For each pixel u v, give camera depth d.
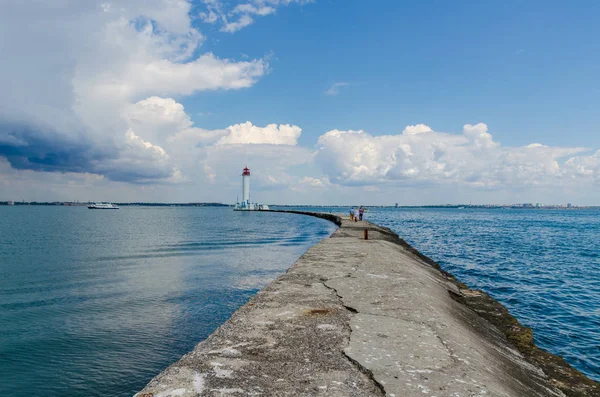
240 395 3.28
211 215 120.69
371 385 3.57
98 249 27.75
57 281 15.71
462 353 4.61
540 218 106.75
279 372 3.79
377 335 5.01
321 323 5.47
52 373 7.21
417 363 4.14
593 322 10.74
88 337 9.04
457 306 8.38
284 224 62.22
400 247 20.52
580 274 18.52
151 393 3.28
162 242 32.75
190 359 4.09
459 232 47.75
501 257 24.33
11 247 29.36
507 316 8.96
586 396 5.17
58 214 129.12
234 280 15.71
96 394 6.50
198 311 11.18
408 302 6.87
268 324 5.39
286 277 9.15
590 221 86.12
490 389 3.64
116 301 12.32
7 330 9.50
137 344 8.60
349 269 10.46
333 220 63.91
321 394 3.34
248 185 147.62
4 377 7.04
